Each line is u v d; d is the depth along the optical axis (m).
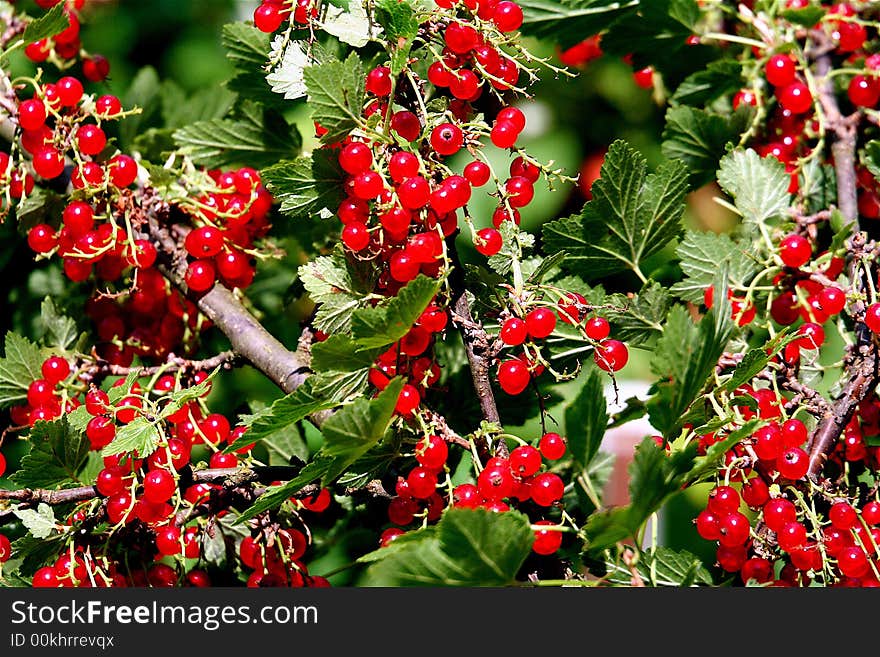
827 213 1.58
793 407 1.52
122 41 1.91
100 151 1.55
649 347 1.56
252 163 1.61
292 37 1.51
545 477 1.46
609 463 1.56
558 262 1.49
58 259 1.64
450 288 1.48
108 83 1.65
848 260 1.56
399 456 1.49
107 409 1.50
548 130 1.92
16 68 1.70
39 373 1.57
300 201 1.50
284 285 1.64
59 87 1.55
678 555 1.50
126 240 1.55
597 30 1.63
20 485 1.51
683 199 1.55
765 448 1.48
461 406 1.56
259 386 1.71
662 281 1.60
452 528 1.42
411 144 1.50
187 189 1.55
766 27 1.62
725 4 1.64
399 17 1.46
